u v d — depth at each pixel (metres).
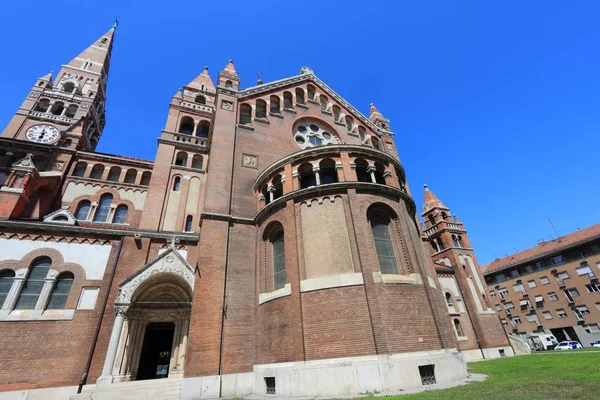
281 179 22.19
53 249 20.75
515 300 71.19
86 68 51.47
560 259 64.19
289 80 33.22
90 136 47.97
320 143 30.91
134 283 19.94
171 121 35.41
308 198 19.91
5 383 16.39
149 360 22.69
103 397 15.95
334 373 14.48
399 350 15.20
